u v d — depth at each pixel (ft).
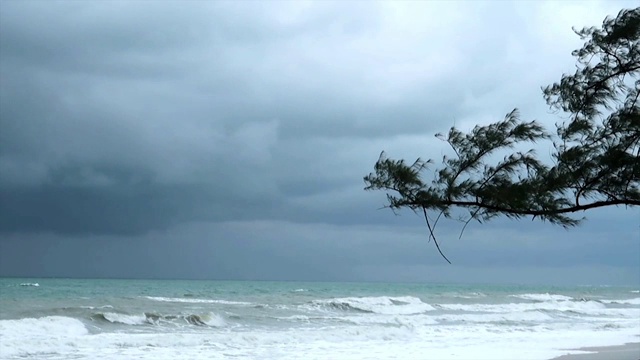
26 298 105.29
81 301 101.71
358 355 54.54
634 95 22.38
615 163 21.33
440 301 138.62
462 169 22.82
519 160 22.49
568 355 55.98
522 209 22.48
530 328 84.17
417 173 22.80
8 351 53.36
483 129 22.70
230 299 123.54
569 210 22.47
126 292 156.46
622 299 197.16
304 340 64.95
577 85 22.93
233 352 55.21
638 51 22.07
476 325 88.02
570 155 21.89
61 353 53.52
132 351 54.90
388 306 111.55
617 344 66.39
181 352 54.65
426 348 60.23
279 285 304.91
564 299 169.17
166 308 93.97
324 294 158.61
